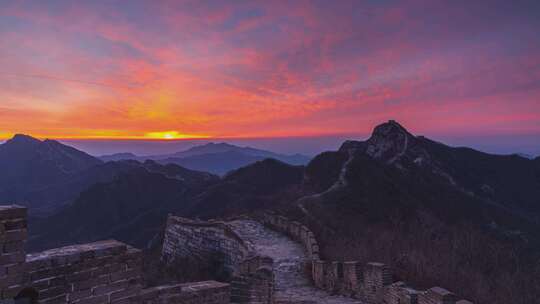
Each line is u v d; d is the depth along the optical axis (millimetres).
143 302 6387
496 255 21547
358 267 14898
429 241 22531
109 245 6070
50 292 5312
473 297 13688
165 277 22422
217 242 24703
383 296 13320
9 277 4934
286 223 25766
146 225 74312
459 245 22438
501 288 15453
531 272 18359
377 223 33562
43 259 5289
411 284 13805
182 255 27562
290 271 18719
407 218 37000
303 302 14328
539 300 14977
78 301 5598
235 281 9766
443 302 9500
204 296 7316
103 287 5871
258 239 24250
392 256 16703
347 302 14258
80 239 81312
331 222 30000
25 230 5078
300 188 55344
